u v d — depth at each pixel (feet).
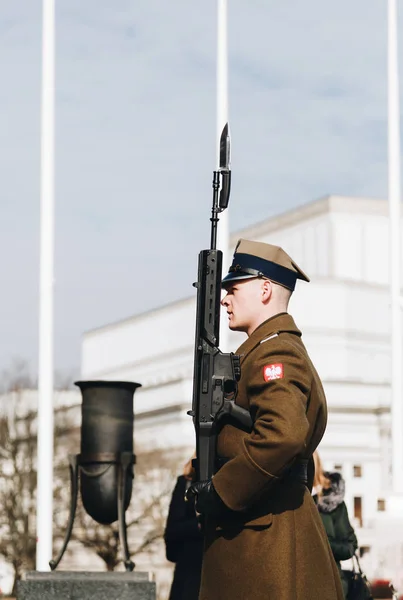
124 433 48.06
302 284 278.05
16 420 251.80
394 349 77.20
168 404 279.49
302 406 24.50
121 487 47.42
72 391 263.70
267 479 24.21
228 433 25.34
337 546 44.65
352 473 260.21
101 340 359.25
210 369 25.63
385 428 262.88
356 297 280.51
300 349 25.40
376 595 56.59
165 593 249.75
